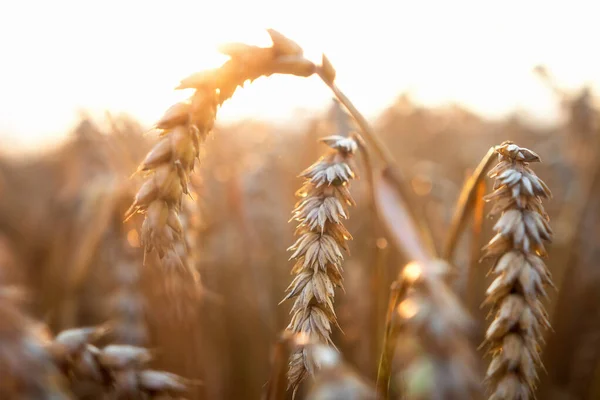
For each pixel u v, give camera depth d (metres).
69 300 3.77
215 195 4.32
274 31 1.98
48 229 4.92
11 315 1.16
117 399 1.67
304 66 2.07
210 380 3.36
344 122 3.25
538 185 1.64
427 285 1.58
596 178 4.29
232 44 1.80
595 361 3.83
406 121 6.68
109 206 3.52
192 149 1.61
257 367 3.74
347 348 3.34
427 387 1.32
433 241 3.60
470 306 2.54
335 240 1.69
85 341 1.63
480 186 2.36
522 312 1.57
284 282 4.21
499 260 1.63
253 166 4.59
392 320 1.83
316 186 1.70
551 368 3.93
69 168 4.68
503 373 1.57
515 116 6.69
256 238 4.11
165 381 1.72
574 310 4.20
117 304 2.99
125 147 3.67
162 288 2.66
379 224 2.71
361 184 4.49
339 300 3.74
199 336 2.89
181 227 1.59
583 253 4.31
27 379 1.13
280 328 3.92
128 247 3.19
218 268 3.93
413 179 4.32
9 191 6.05
